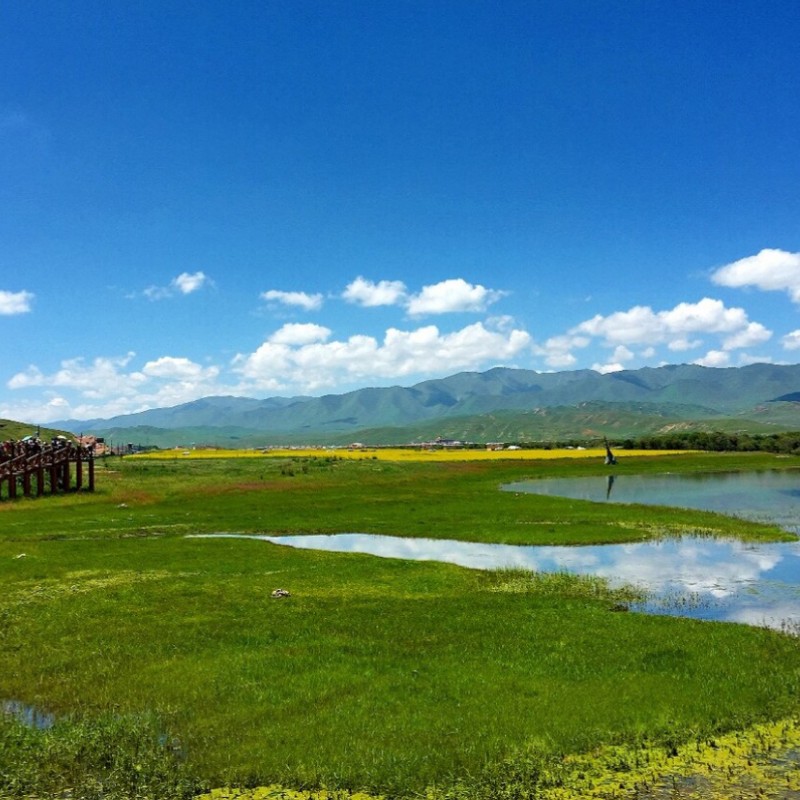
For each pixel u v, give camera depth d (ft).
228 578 101.35
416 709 53.42
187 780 43.45
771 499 213.46
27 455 206.49
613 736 48.80
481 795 41.68
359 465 342.23
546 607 85.40
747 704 54.08
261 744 47.91
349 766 44.73
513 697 55.72
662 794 41.81
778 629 77.05
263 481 262.88
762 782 43.09
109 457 433.07
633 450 527.40
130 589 93.86
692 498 218.18
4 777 43.11
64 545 128.16
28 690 58.54
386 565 110.93
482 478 299.79
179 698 56.08
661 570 108.78
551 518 165.07
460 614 81.97
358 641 70.85
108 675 61.52
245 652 67.46
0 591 92.94
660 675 60.70
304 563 112.37
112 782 43.06
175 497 213.25
